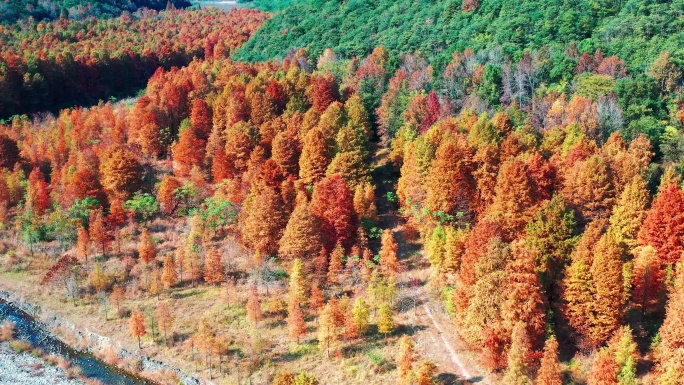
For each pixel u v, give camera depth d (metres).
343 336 91.25
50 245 119.44
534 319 80.38
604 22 168.62
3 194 126.19
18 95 182.88
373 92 155.00
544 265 88.00
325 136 125.81
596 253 81.25
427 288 100.31
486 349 81.88
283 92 149.25
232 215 117.00
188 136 132.75
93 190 122.94
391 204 120.81
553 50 156.88
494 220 93.62
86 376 88.56
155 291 103.12
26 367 90.19
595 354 81.00
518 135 115.25
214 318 97.19
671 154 112.38
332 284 101.69
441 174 106.44
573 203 100.94
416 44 184.12
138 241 117.31
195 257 106.44
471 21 186.38
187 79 159.62
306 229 103.44
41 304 104.38
